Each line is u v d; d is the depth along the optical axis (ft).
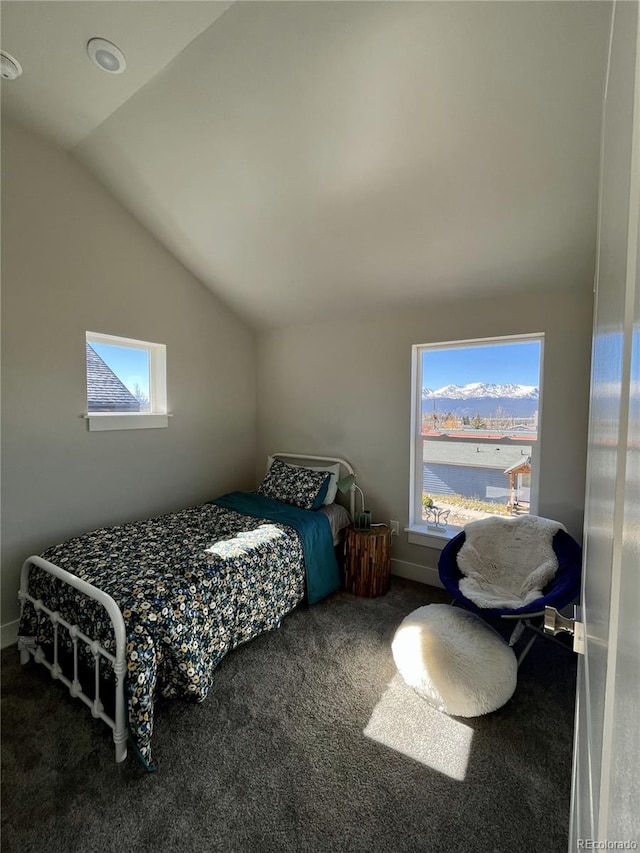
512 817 4.11
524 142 5.27
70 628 5.29
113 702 5.54
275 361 11.92
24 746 4.89
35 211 7.22
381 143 5.78
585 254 6.67
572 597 5.82
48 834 3.96
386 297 9.10
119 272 8.61
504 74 4.62
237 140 6.32
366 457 10.28
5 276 6.89
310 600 8.12
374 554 8.68
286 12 4.53
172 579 5.71
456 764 4.70
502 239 6.81
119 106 6.34
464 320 8.57
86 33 5.03
